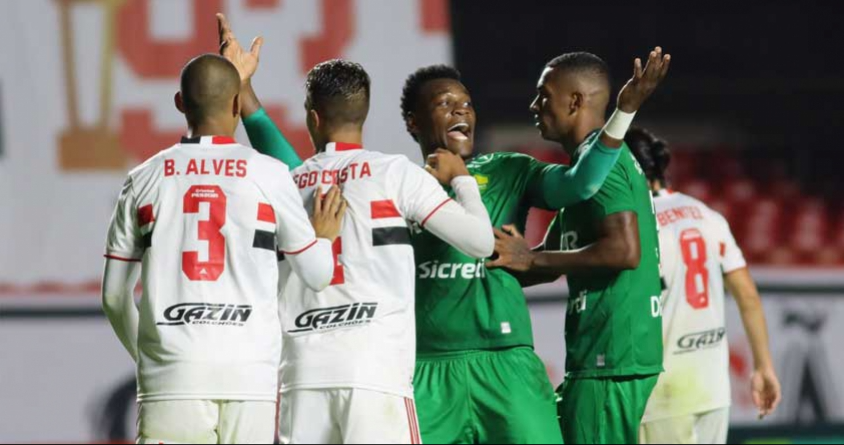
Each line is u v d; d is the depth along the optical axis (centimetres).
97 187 3722
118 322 1485
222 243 1409
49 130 3709
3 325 3484
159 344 1397
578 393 1692
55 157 3706
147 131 3759
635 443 1684
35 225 3675
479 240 1501
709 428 2177
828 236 5153
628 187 1673
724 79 5647
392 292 1494
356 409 1461
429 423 1608
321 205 1492
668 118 5653
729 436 3550
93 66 3738
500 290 1628
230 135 1481
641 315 1683
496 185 1686
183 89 1470
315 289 1457
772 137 5638
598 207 1666
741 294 2253
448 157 1575
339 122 1562
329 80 1551
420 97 1706
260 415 1405
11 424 3428
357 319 1481
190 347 1390
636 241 1655
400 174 1516
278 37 3794
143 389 1412
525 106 5522
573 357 1706
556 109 1719
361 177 1516
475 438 1625
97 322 3531
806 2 5662
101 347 3509
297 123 3791
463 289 1619
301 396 1487
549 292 3541
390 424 1470
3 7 3697
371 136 3816
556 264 1630
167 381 1391
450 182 1567
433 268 1627
